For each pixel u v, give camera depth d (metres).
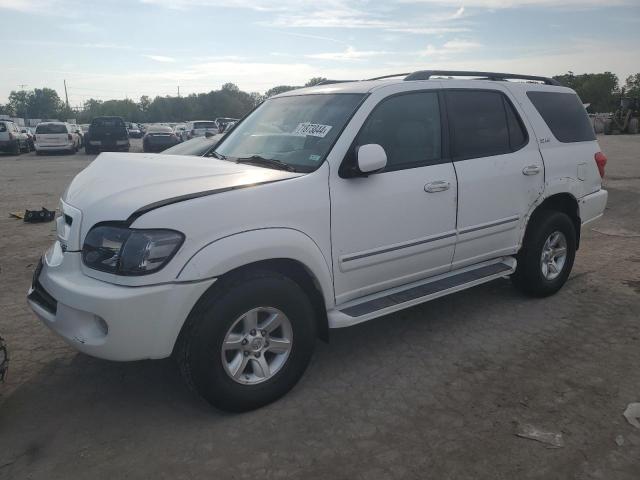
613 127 35.25
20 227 8.33
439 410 3.25
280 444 2.94
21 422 3.15
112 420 3.17
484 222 4.28
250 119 4.50
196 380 3.00
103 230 2.94
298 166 3.51
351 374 3.69
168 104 117.88
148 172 3.44
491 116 4.43
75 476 2.70
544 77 5.20
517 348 4.05
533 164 4.58
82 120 130.50
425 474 2.70
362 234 3.55
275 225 3.13
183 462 2.80
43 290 3.28
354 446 2.92
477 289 5.32
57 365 3.81
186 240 2.86
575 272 5.82
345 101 3.82
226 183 3.14
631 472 2.71
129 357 2.86
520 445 2.92
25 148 27.75
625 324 4.46
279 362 3.29
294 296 3.24
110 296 2.77
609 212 9.28
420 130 3.95
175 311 2.85
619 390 3.46
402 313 4.74
